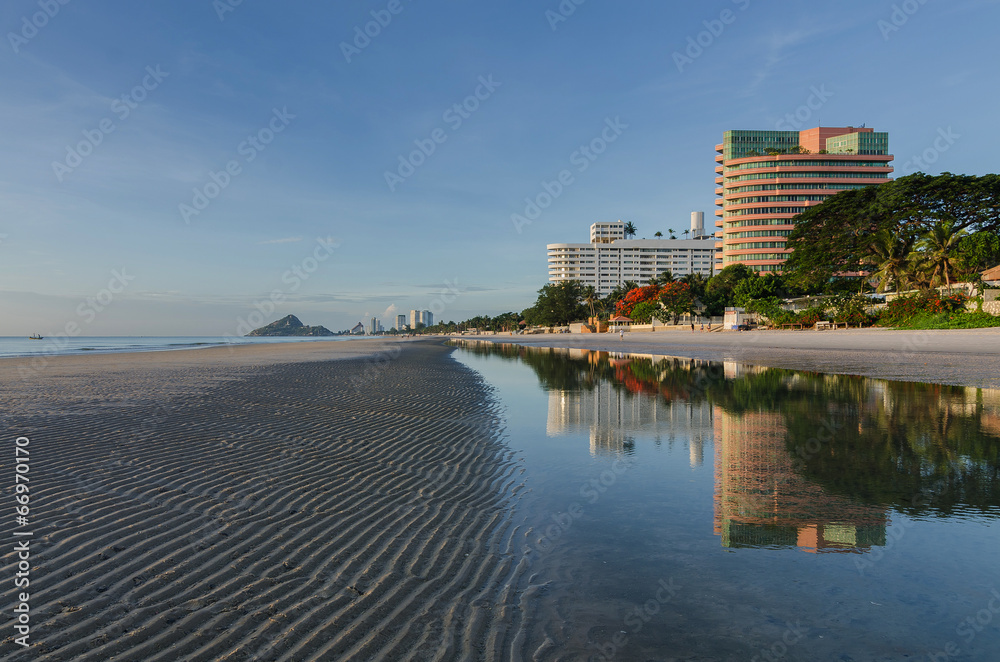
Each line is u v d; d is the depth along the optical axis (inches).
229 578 145.9
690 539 182.4
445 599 138.8
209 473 250.1
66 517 188.1
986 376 711.1
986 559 163.5
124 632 116.8
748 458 297.0
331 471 263.0
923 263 2236.7
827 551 171.0
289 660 108.9
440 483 251.1
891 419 408.2
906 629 124.6
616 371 931.3
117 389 581.0
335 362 1128.8
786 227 5009.8
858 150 5275.6
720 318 3636.8
